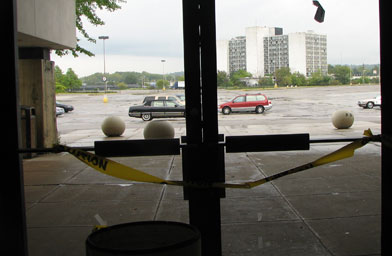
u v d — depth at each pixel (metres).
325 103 42.00
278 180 7.84
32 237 5.06
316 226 5.21
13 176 3.18
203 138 3.21
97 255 2.16
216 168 3.19
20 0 9.70
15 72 3.15
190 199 3.21
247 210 5.98
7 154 3.15
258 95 32.34
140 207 6.29
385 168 3.21
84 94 78.12
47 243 4.85
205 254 3.22
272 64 129.25
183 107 29.02
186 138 3.49
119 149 3.17
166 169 9.34
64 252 4.57
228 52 141.75
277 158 10.48
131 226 2.52
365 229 5.05
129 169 2.96
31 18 10.25
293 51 124.38
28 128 11.32
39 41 11.30
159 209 6.15
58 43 11.88
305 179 7.88
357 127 19.22
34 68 12.10
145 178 2.96
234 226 5.29
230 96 59.06
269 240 4.77
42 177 8.72
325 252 4.38
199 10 3.08
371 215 5.59
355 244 4.58
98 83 196.88
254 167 9.39
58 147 3.04
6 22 3.11
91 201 6.71
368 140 3.09
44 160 10.94
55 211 6.19
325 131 17.80
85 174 8.94
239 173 8.77
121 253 2.11
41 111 12.12
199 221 3.21
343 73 108.31
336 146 12.33
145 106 28.97
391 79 3.16
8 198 3.19
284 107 37.78
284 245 4.60
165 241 2.51
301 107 37.50
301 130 18.56
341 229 5.07
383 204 3.25
